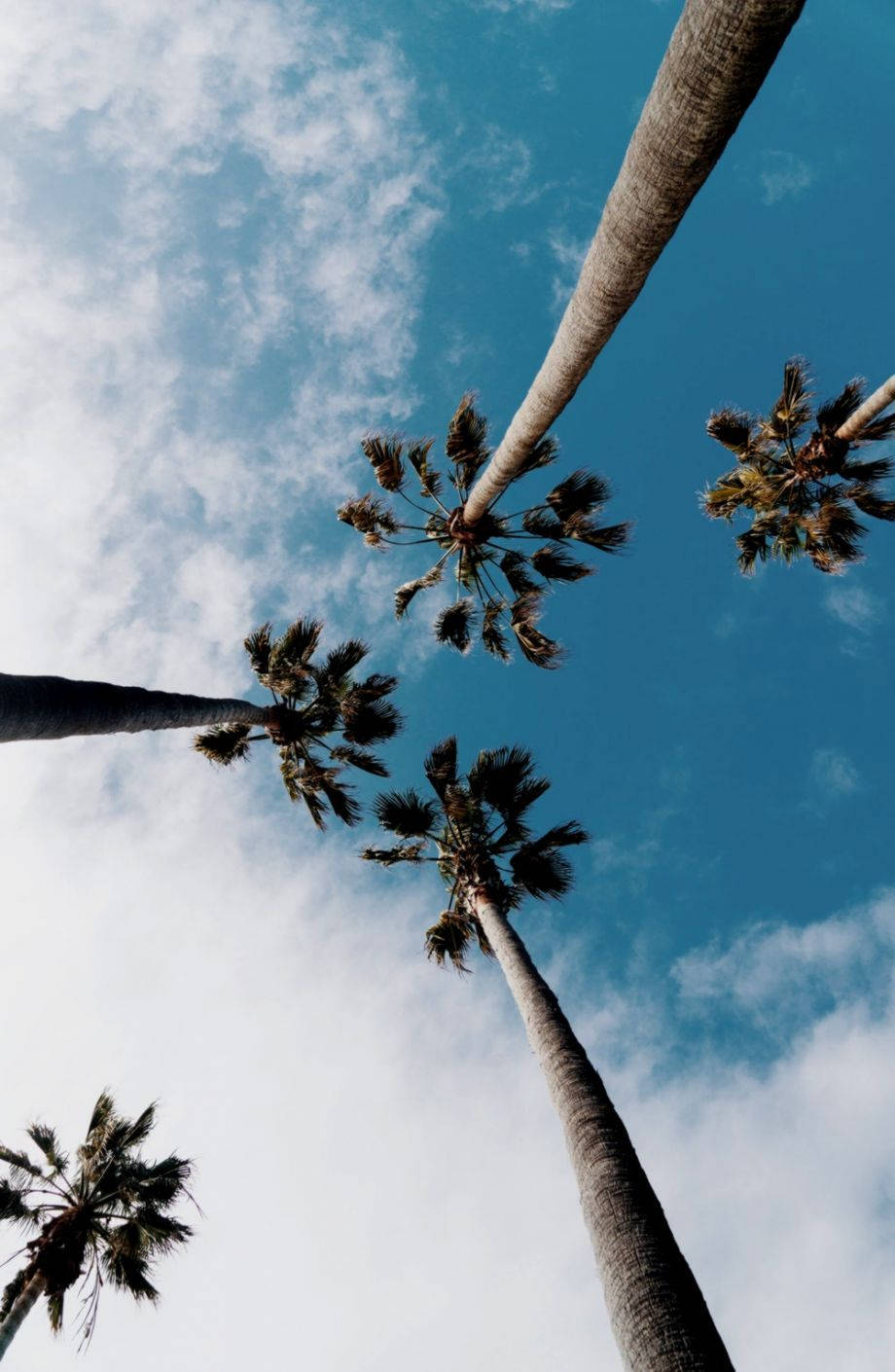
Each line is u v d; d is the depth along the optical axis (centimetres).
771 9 207
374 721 1360
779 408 1465
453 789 1282
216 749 1412
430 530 1449
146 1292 1312
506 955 937
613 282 365
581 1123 613
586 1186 558
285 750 1398
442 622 1445
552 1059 702
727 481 1597
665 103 258
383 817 1284
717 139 259
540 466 1336
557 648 1375
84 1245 1274
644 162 284
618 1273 478
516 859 1286
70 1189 1334
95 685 580
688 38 235
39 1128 1414
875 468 1395
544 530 1390
